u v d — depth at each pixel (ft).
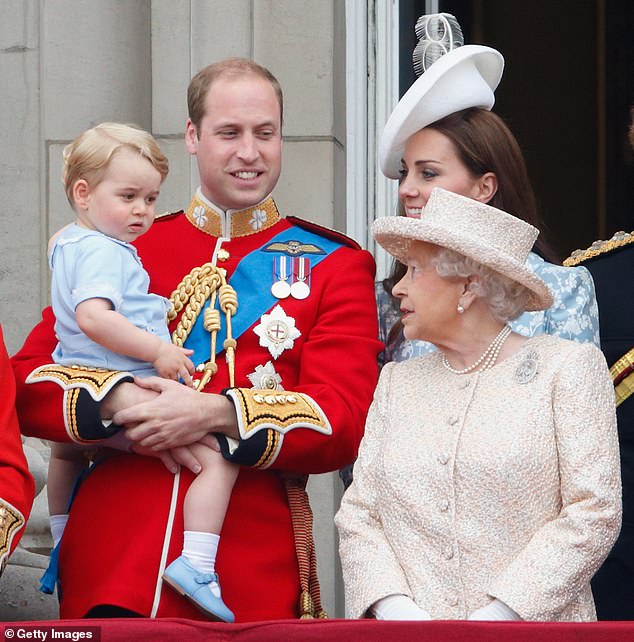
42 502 64.39
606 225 97.96
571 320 50.42
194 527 46.80
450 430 41.78
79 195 49.73
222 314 50.39
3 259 70.64
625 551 49.55
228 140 51.08
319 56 70.38
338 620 34.94
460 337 43.04
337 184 71.00
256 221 52.21
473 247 41.83
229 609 46.52
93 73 70.64
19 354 51.49
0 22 71.36
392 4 73.61
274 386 49.32
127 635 34.96
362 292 51.21
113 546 47.47
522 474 40.63
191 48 70.49
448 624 34.53
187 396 46.98
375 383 50.03
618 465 40.78
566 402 41.01
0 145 70.95
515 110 98.99
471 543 40.68
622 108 98.43
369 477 43.29
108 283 48.29
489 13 98.68
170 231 52.75
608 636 34.35
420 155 50.96
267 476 49.08
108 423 47.47
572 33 98.99
